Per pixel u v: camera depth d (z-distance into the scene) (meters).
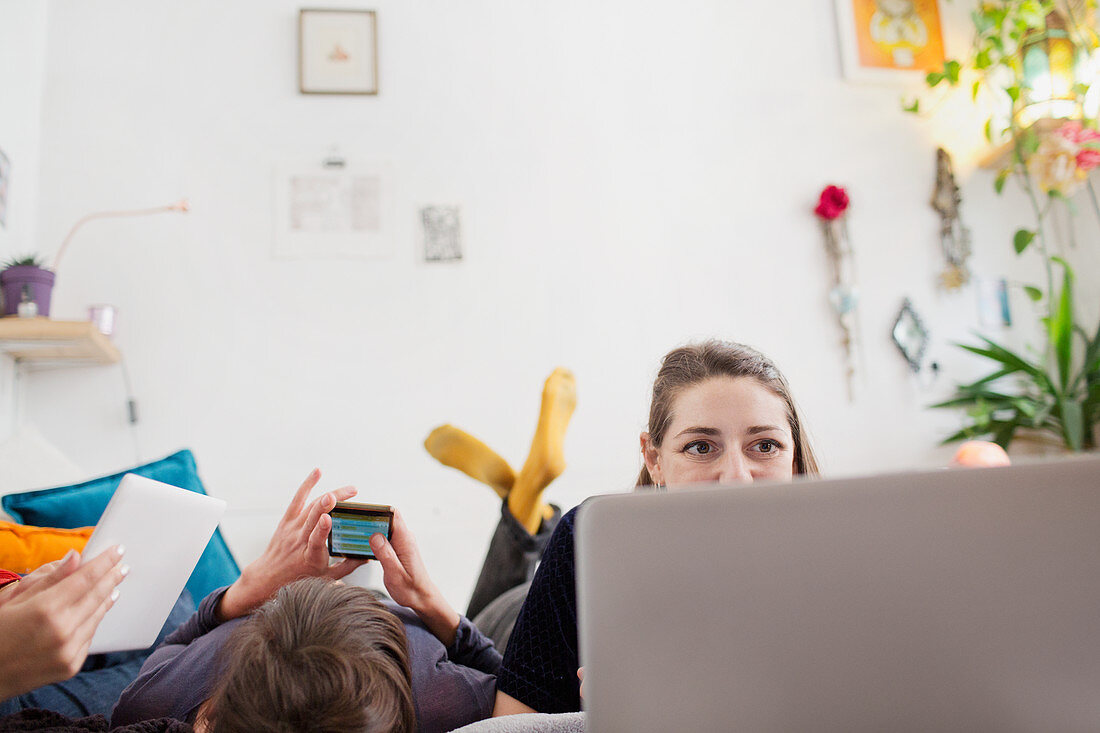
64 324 2.32
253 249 2.89
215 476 2.72
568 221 3.10
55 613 0.75
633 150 3.20
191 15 2.99
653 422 1.20
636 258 3.12
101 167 2.84
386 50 3.11
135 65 2.93
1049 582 0.52
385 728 0.72
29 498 1.66
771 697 0.51
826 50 3.40
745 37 3.36
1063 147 2.94
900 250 3.30
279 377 2.82
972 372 3.26
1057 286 3.37
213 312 2.82
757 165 3.27
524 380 2.96
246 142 2.95
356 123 3.04
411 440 2.85
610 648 0.52
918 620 0.52
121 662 1.39
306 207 2.95
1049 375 3.25
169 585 1.07
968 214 3.38
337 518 1.16
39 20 2.84
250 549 2.68
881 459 3.13
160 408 2.73
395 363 2.90
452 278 2.99
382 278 2.95
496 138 3.12
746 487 0.53
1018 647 0.51
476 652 1.25
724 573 0.52
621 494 0.54
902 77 3.41
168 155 2.89
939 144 3.42
